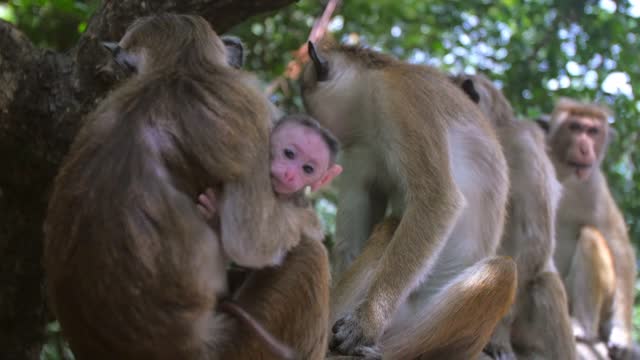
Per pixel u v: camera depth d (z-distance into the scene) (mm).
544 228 1400
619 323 1726
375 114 1159
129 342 854
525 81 1773
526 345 1423
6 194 1248
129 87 920
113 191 858
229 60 1127
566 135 1716
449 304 1130
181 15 1019
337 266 1230
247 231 892
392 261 1104
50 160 1217
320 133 978
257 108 916
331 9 1526
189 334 869
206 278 886
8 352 1258
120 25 1219
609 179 1934
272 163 957
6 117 1183
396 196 1202
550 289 1400
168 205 863
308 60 1235
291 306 928
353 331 1078
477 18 1885
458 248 1209
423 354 1156
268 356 901
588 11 1770
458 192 1131
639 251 2061
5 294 1252
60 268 865
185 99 891
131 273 846
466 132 1194
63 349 1377
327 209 1997
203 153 877
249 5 1267
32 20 1640
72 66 1220
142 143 872
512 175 1402
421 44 2061
